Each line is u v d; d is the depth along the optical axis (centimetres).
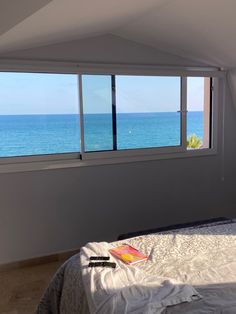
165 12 232
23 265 293
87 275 151
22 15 156
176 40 290
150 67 319
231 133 371
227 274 154
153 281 144
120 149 323
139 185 331
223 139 367
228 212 382
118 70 305
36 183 292
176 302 130
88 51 297
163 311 126
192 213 360
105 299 132
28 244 296
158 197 341
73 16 193
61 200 302
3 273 282
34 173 290
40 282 265
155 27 267
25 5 144
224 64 332
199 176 360
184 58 334
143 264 166
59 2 153
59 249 307
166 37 287
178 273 156
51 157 298
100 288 139
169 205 347
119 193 324
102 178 315
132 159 324
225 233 206
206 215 369
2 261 289
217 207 374
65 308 163
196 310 127
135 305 126
